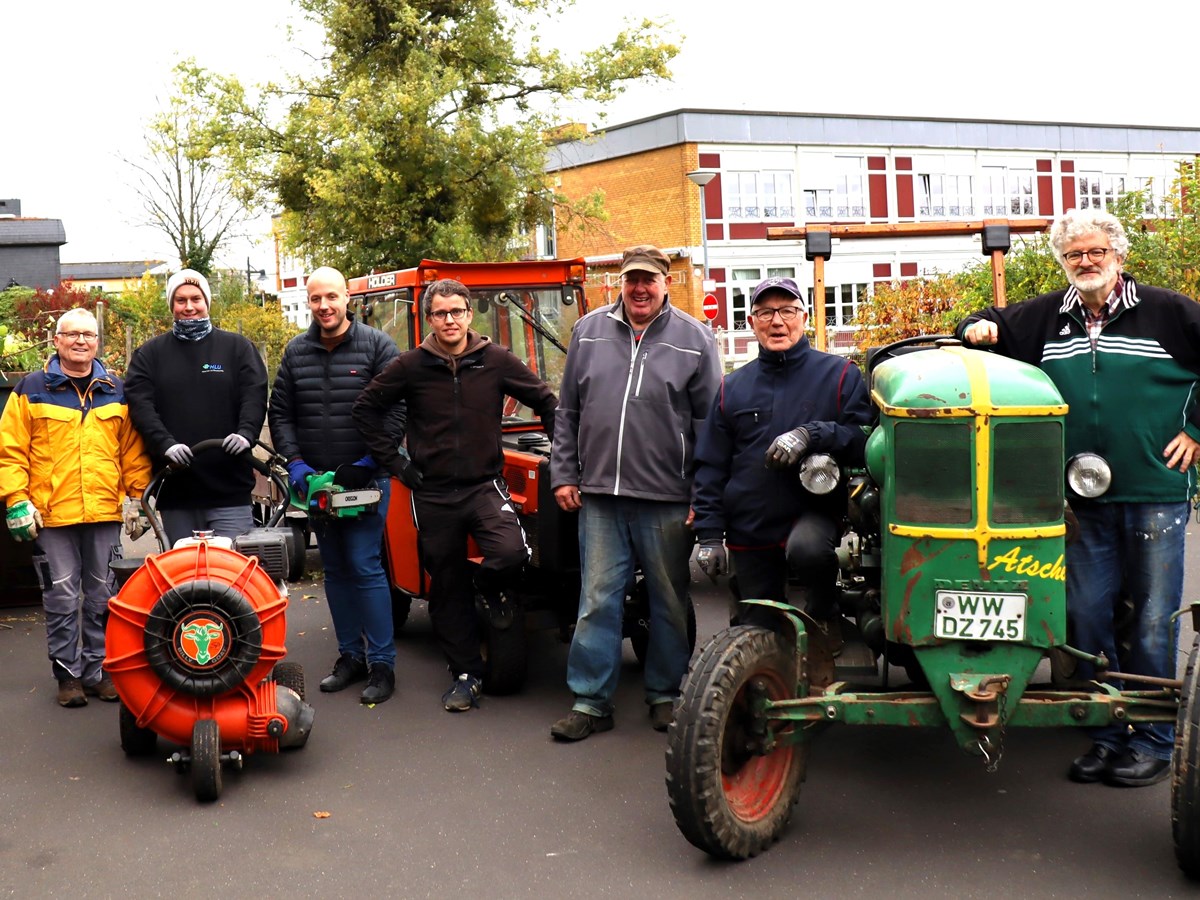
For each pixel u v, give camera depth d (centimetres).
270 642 500
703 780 392
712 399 541
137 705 494
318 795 490
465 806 473
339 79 2359
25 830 464
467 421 591
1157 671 461
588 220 2589
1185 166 1422
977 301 1606
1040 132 4709
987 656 395
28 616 849
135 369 626
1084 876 390
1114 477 452
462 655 607
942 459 393
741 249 4034
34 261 4062
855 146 4266
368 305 793
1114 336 448
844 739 531
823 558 448
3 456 611
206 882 412
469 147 2256
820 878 395
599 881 401
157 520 569
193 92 2302
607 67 2305
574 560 611
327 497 599
